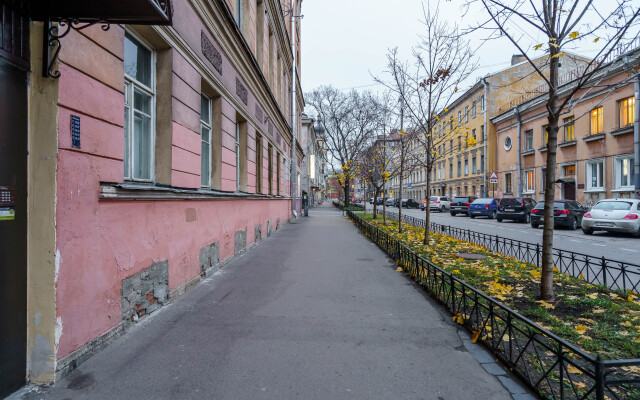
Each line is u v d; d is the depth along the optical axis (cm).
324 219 2556
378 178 2203
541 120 2703
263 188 1308
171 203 548
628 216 1359
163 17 319
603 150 2138
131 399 282
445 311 494
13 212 290
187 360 347
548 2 488
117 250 406
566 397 273
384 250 1009
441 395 288
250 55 986
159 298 508
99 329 371
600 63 452
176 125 572
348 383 306
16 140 294
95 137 367
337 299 551
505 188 3198
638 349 344
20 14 297
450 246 1017
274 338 402
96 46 371
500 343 374
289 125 2297
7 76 285
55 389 296
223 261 802
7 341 283
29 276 306
